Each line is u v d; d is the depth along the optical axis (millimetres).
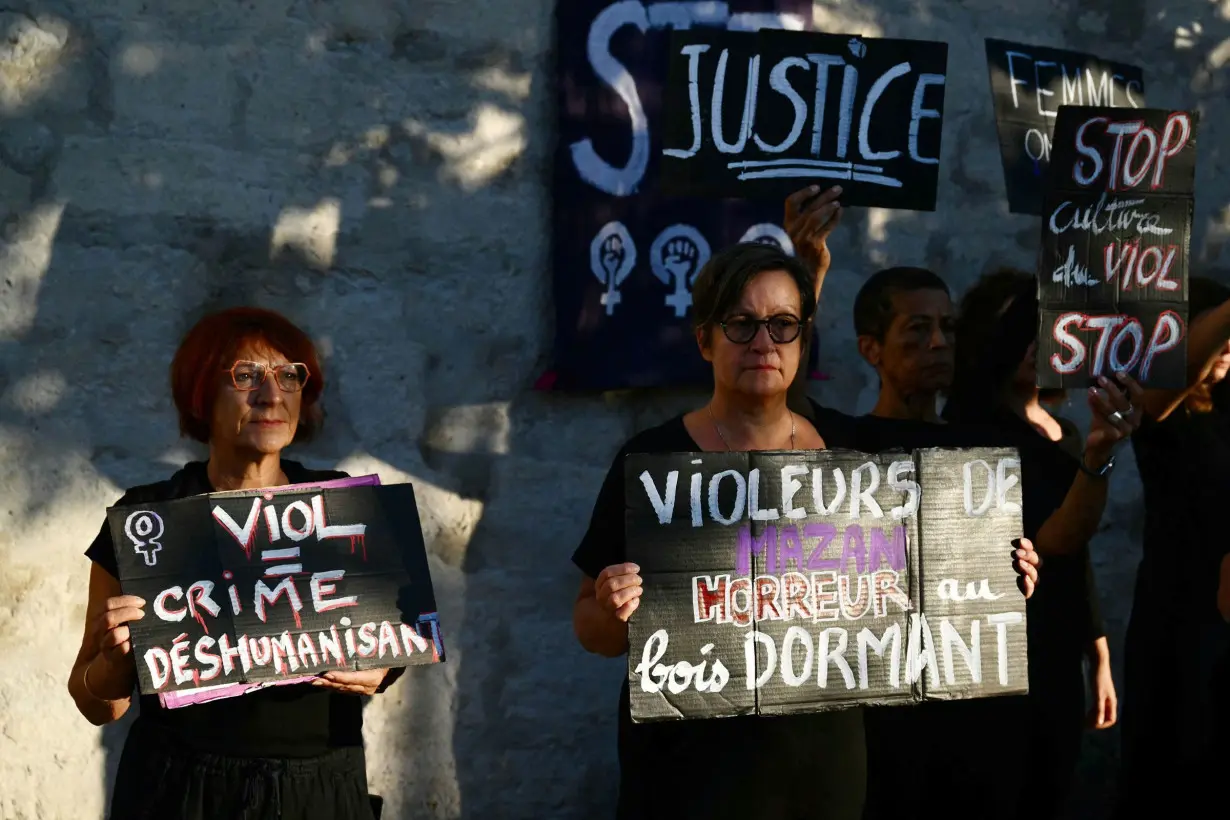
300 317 4012
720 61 3379
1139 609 3627
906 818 3367
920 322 3617
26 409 3762
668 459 2672
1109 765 4863
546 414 4277
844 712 2797
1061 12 4961
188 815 2588
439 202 4145
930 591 2811
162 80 3861
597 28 4227
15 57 3729
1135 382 3115
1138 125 3113
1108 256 3115
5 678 3758
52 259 3777
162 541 2617
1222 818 3490
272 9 3965
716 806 2676
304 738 2697
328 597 2697
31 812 3789
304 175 4008
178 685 2557
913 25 4738
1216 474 3396
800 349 2826
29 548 3770
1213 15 5184
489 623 4219
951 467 2842
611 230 4250
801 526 2734
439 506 4156
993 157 4879
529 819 4258
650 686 2633
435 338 4148
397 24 4094
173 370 2787
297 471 2943
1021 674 2852
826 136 3426
